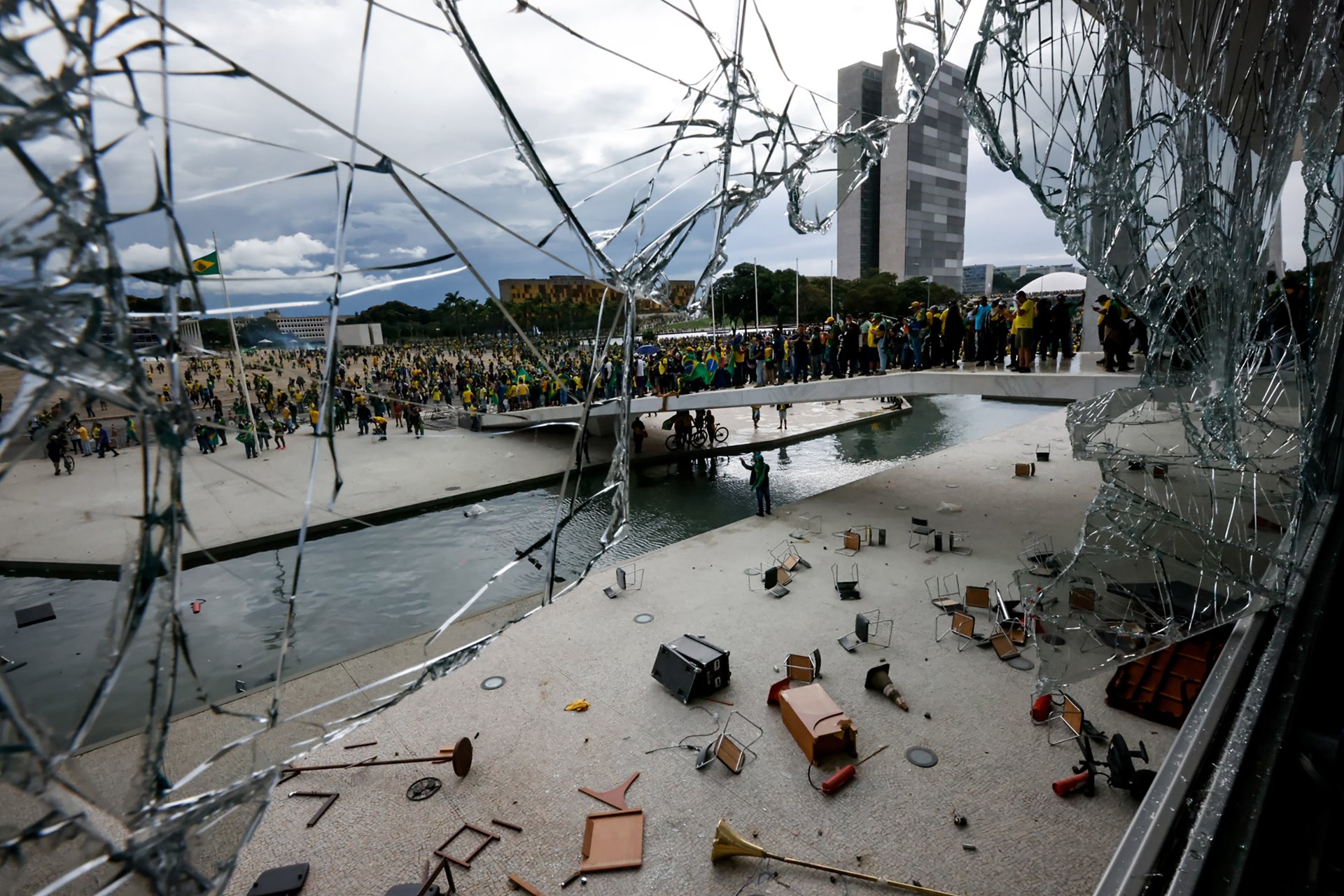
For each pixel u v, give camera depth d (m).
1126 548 4.47
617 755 6.09
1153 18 2.50
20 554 9.87
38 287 1.01
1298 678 2.69
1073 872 4.65
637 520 15.48
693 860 4.92
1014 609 8.41
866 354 15.34
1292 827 2.00
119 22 1.07
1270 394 4.63
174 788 1.51
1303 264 3.98
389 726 6.63
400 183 1.53
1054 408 30.00
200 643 8.43
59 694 6.03
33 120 0.96
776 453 22.41
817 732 5.85
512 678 7.44
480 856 5.04
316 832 5.30
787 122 2.92
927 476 15.50
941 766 5.77
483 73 1.57
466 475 17.92
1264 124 3.15
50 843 1.22
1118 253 2.79
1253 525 4.05
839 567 10.27
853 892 4.60
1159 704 6.17
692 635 8.10
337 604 9.90
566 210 1.92
